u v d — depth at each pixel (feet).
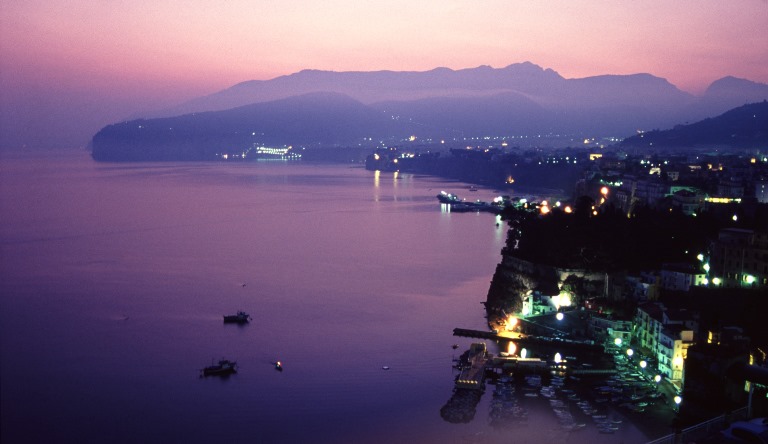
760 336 613.52
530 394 592.19
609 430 517.55
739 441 323.57
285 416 574.15
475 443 506.89
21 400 614.34
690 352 534.78
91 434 551.18
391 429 542.57
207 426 559.38
